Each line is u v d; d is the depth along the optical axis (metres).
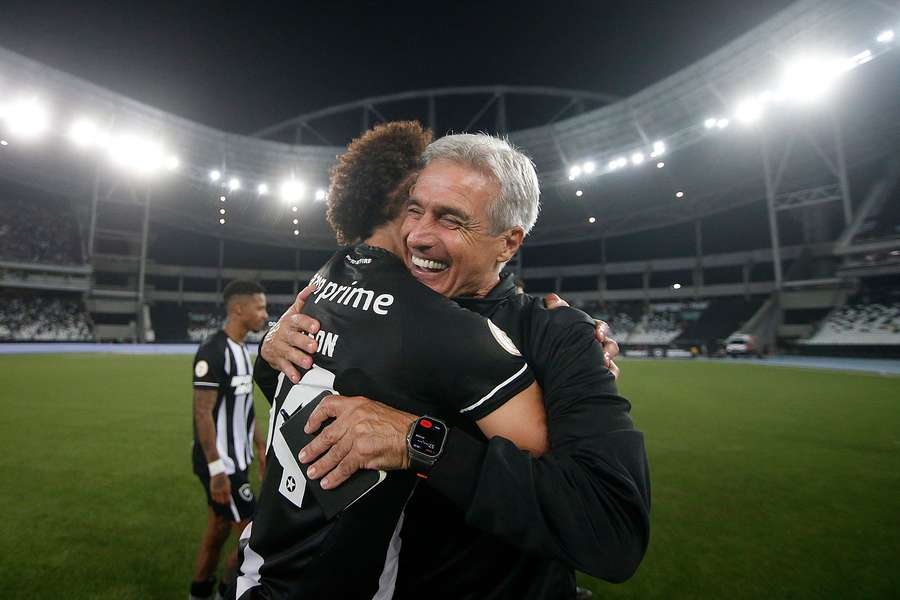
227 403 2.88
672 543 3.33
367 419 0.78
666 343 32.56
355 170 1.18
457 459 0.76
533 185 1.11
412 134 1.24
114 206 35.25
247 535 1.07
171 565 3.00
